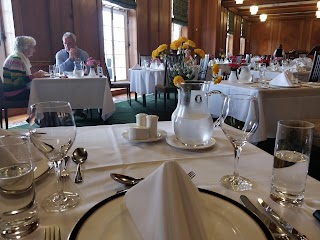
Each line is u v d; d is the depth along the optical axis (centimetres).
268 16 1462
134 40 684
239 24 1416
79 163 67
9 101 300
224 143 87
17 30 405
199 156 75
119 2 607
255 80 261
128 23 681
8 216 40
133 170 65
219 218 41
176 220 32
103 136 93
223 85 232
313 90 200
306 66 415
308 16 1380
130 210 38
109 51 650
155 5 732
